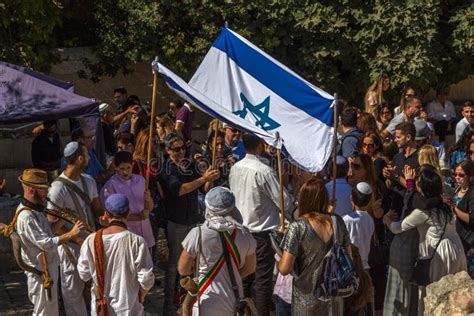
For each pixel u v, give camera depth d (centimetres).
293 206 1102
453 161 1406
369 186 999
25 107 1104
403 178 1112
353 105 1923
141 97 1961
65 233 957
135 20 1855
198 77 1097
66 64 1897
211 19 1842
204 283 834
